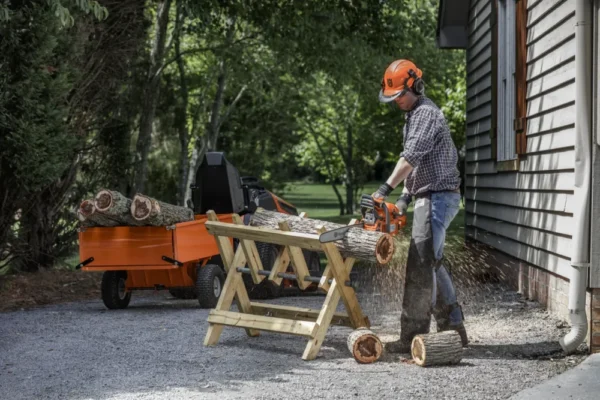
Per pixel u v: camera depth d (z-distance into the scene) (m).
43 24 11.74
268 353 7.22
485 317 8.83
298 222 7.72
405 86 6.86
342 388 5.91
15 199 12.90
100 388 6.08
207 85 25.00
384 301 10.52
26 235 13.88
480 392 5.75
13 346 7.85
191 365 6.79
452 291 7.18
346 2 19.02
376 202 6.79
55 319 9.55
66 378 6.45
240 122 27.73
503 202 11.38
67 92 12.49
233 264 7.77
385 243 6.75
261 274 7.70
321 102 32.97
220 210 11.35
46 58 12.06
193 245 9.97
